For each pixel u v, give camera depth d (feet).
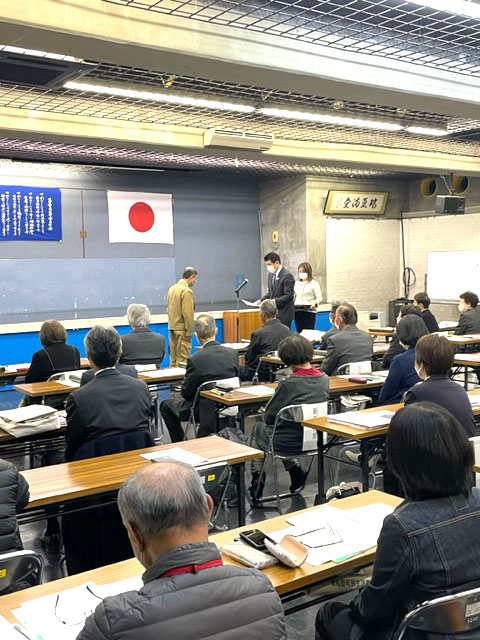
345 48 14.51
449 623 4.81
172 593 3.76
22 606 5.33
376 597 5.07
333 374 17.37
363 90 16.07
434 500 5.10
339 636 5.73
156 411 17.57
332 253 36.68
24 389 15.29
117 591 5.53
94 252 31.83
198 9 12.85
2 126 20.27
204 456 9.62
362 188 37.65
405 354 13.16
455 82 17.33
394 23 15.74
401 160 29.60
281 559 5.90
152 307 33.76
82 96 19.69
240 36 13.51
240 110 20.53
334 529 6.63
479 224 35.40
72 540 9.76
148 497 3.96
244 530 6.53
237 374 16.24
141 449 10.07
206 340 16.20
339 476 15.81
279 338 20.45
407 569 4.88
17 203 29.55
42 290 30.32
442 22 14.97
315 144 26.99
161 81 18.06
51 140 22.26
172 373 17.89
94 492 8.26
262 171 33.73
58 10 11.39
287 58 14.19
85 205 31.53
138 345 19.25
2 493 6.77
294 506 13.76
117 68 16.52
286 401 12.79
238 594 3.88
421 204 38.96
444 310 37.52
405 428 5.12
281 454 12.97
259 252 38.06
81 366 19.25
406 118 23.70
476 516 5.08
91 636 3.60
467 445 5.11
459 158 31.78
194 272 25.63
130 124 22.53
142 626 3.60
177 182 34.42
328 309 35.73
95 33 11.78
